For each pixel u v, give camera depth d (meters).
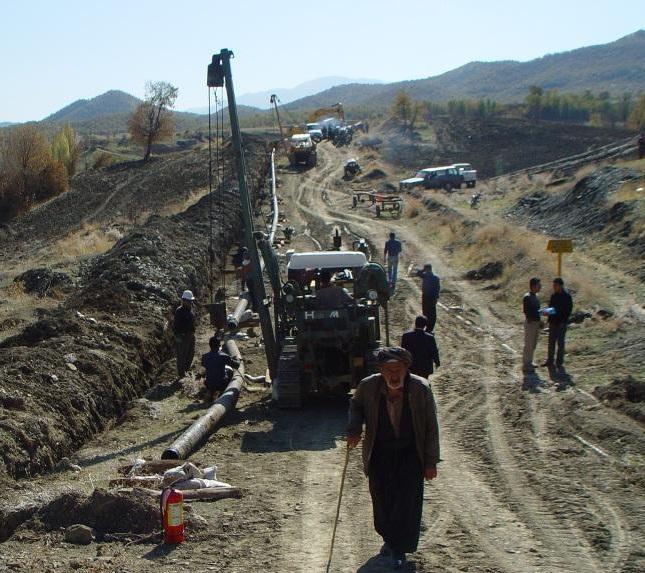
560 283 15.77
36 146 76.19
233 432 13.15
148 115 109.31
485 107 179.75
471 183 59.19
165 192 68.44
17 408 12.49
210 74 15.50
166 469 10.88
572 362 16.23
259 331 21.53
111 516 8.53
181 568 7.37
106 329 17.86
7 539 8.52
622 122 164.50
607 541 7.88
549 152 92.75
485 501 9.25
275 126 176.00
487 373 16.08
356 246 33.41
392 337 19.88
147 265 25.38
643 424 11.88
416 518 6.97
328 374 14.60
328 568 7.32
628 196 30.27
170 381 17.25
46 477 11.09
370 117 197.50
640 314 18.67
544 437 11.84
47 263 39.44
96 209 66.50
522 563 7.38
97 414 14.07
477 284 26.69
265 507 9.16
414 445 6.93
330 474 10.61
